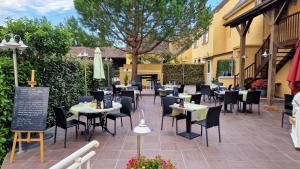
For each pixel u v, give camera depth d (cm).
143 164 262
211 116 502
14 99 431
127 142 516
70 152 456
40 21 547
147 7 1141
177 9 1124
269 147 492
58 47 546
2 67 430
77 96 823
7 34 476
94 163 407
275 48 880
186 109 538
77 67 823
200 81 1970
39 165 398
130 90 898
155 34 1252
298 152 465
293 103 550
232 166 399
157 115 806
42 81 570
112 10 1193
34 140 431
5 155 433
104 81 1280
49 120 608
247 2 1416
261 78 1212
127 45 1483
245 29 1098
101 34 1249
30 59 520
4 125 432
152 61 2242
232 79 1388
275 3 844
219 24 1803
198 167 394
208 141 527
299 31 906
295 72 501
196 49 2362
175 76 1978
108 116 598
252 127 652
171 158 430
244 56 1120
